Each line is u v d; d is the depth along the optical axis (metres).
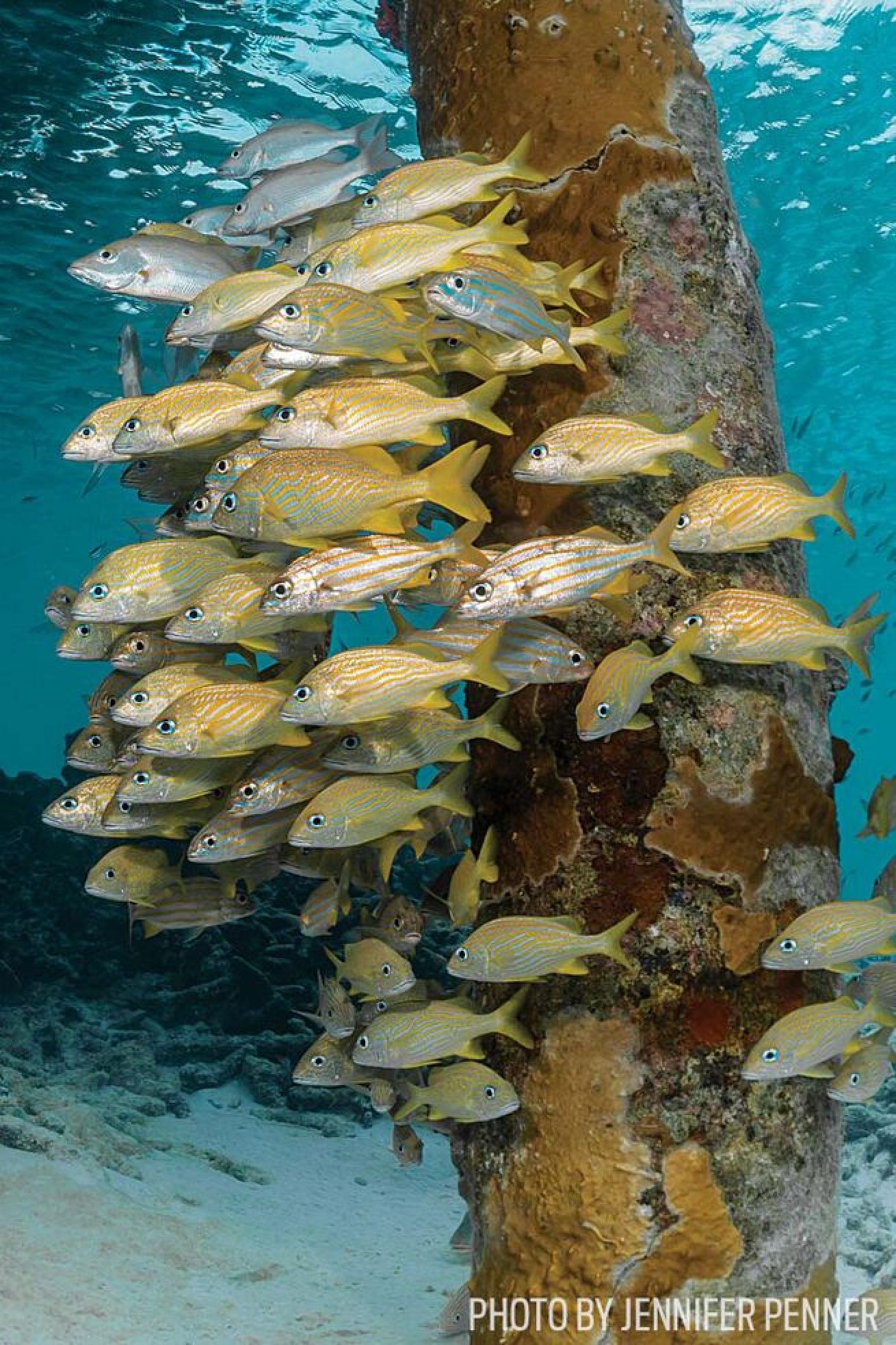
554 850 3.77
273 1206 7.90
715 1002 3.65
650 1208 3.53
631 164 4.02
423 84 4.52
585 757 3.76
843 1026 3.58
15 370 28.30
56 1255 5.85
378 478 3.37
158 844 12.60
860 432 32.12
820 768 3.93
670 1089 3.59
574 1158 3.60
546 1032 3.70
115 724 4.39
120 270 4.38
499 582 3.22
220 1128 9.90
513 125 4.14
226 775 3.98
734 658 3.37
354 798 3.58
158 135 18.09
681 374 3.94
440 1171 9.76
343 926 12.48
